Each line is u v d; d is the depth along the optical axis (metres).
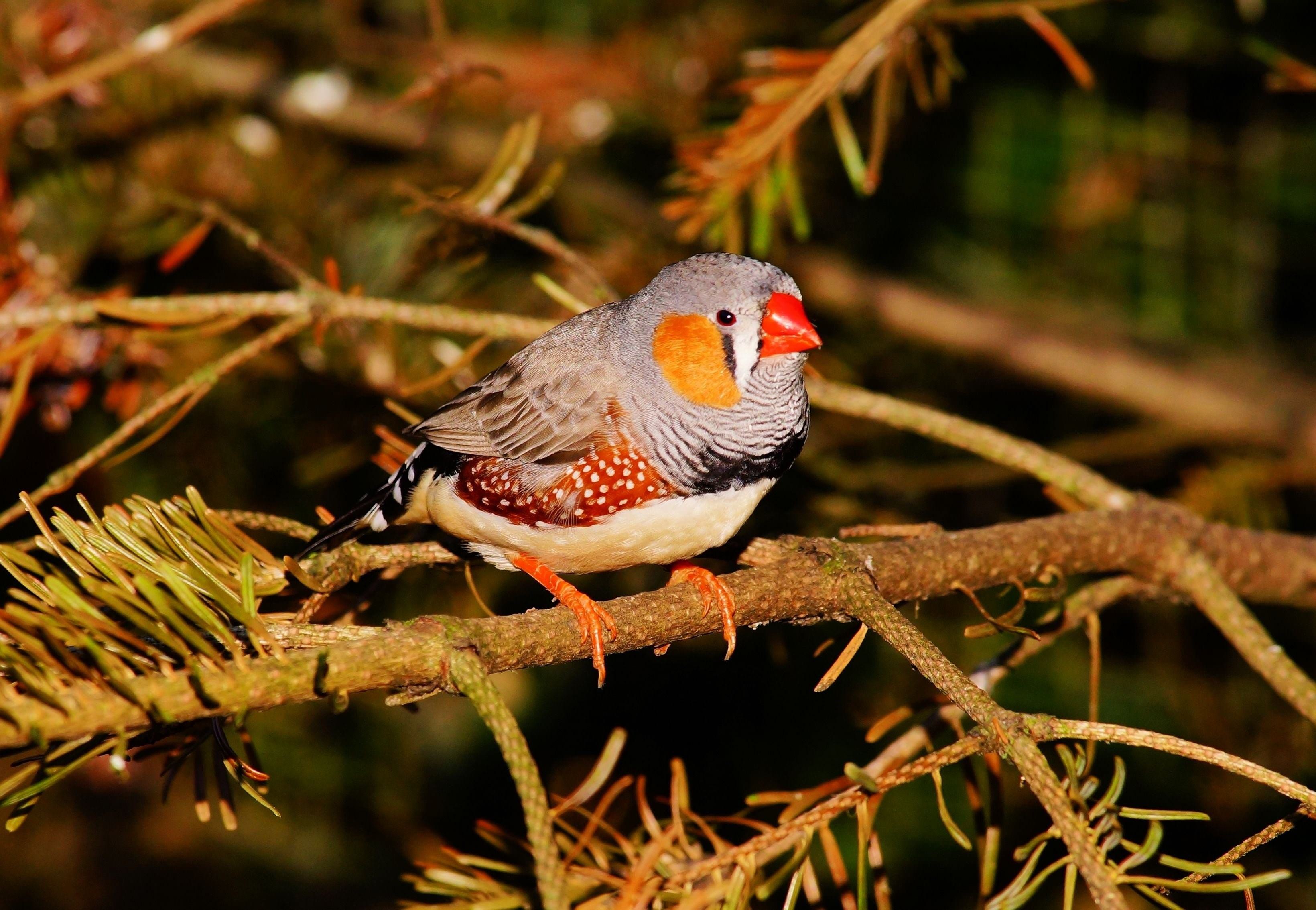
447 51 7.88
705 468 5.59
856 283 10.47
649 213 10.14
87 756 3.62
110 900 10.08
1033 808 8.45
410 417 6.31
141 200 8.45
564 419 5.68
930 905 8.36
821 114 9.89
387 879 10.05
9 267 6.80
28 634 3.50
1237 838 8.31
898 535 5.70
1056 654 8.53
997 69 10.46
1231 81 10.51
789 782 8.07
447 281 7.91
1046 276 10.83
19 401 5.79
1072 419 10.66
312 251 8.54
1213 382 9.95
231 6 6.89
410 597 7.74
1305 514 9.79
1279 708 8.27
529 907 4.24
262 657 3.79
